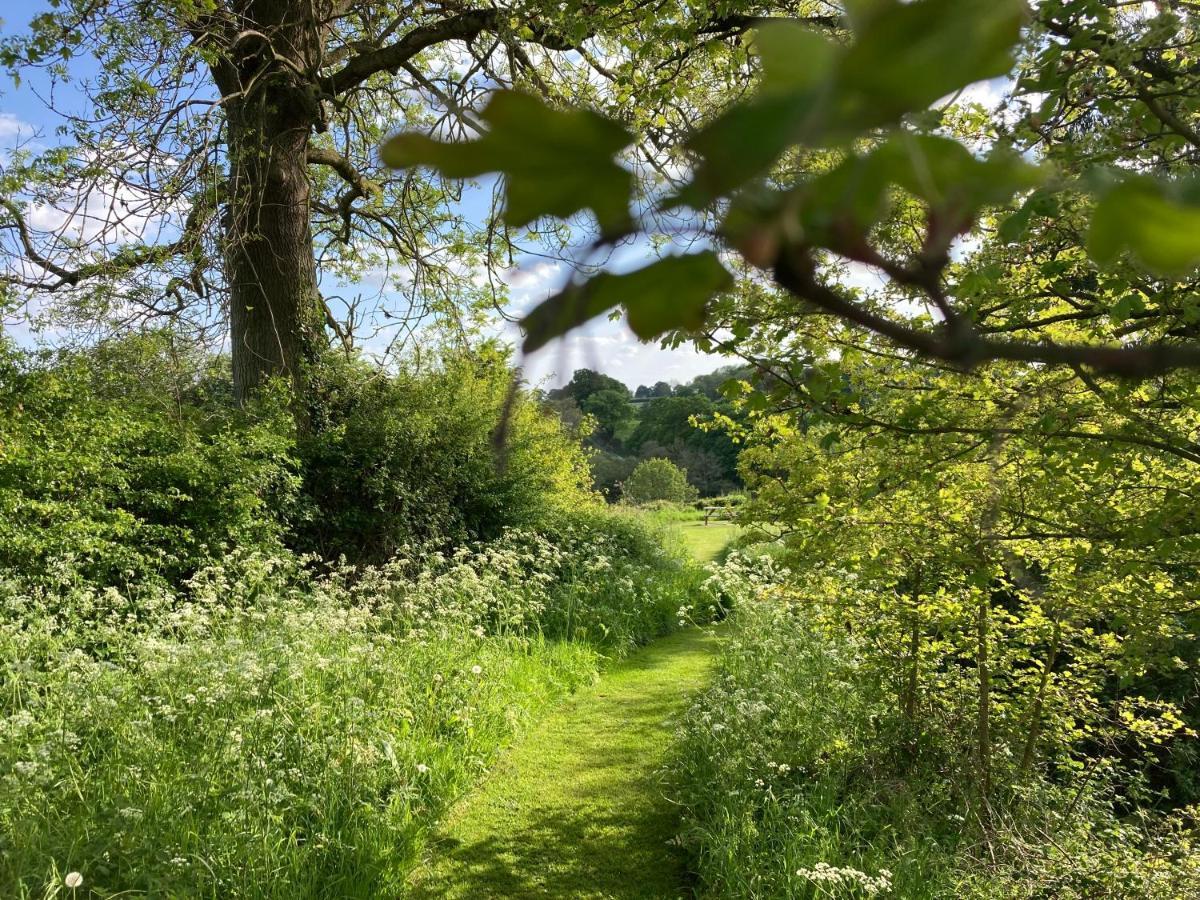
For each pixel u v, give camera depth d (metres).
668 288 0.23
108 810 3.81
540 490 13.39
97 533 6.90
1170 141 1.86
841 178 0.22
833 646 6.07
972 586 3.90
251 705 4.82
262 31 8.95
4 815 3.57
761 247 0.22
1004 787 4.74
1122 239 0.22
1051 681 4.90
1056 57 1.78
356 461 10.43
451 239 9.95
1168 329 2.35
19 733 4.03
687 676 8.77
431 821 5.21
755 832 4.47
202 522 7.84
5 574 6.13
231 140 8.55
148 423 8.25
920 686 5.42
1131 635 3.78
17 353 7.26
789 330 2.94
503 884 4.67
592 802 5.64
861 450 3.90
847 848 4.36
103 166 6.93
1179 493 2.98
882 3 0.18
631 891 4.61
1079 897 3.62
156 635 5.69
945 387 3.19
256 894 3.74
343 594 8.27
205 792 4.11
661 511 25.73
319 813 4.46
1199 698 5.41
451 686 6.58
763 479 4.69
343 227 11.45
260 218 9.97
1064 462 3.11
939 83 0.19
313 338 10.49
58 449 7.11
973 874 3.90
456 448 11.55
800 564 4.53
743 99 0.20
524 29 5.69
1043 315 3.18
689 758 5.76
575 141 0.20
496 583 9.09
